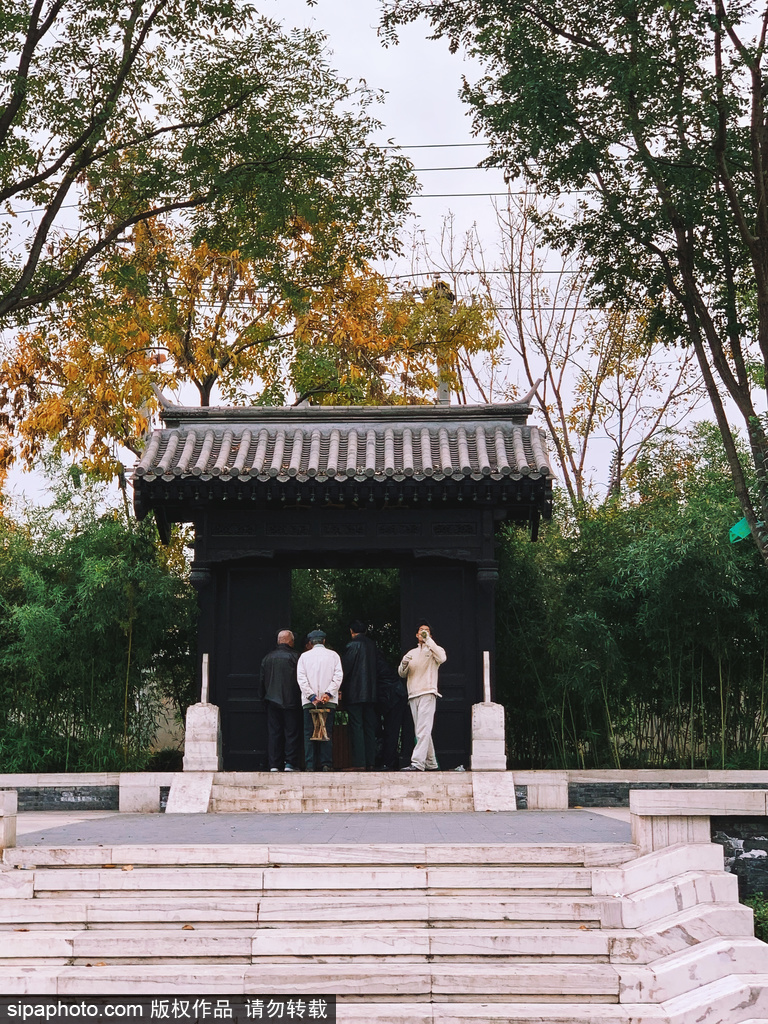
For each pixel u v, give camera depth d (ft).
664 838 21.40
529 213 40.60
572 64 33.94
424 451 39.14
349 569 46.60
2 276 38.01
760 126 33.35
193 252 55.77
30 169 36.81
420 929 19.76
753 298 38.32
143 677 41.75
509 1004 17.92
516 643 41.98
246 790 36.11
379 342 58.03
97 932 19.85
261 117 36.94
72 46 34.88
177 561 47.50
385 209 40.09
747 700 41.11
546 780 36.68
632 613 42.19
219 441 40.68
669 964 18.45
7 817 22.50
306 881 20.90
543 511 38.81
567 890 20.72
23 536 42.91
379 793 35.86
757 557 39.29
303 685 38.09
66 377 52.11
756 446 34.88
